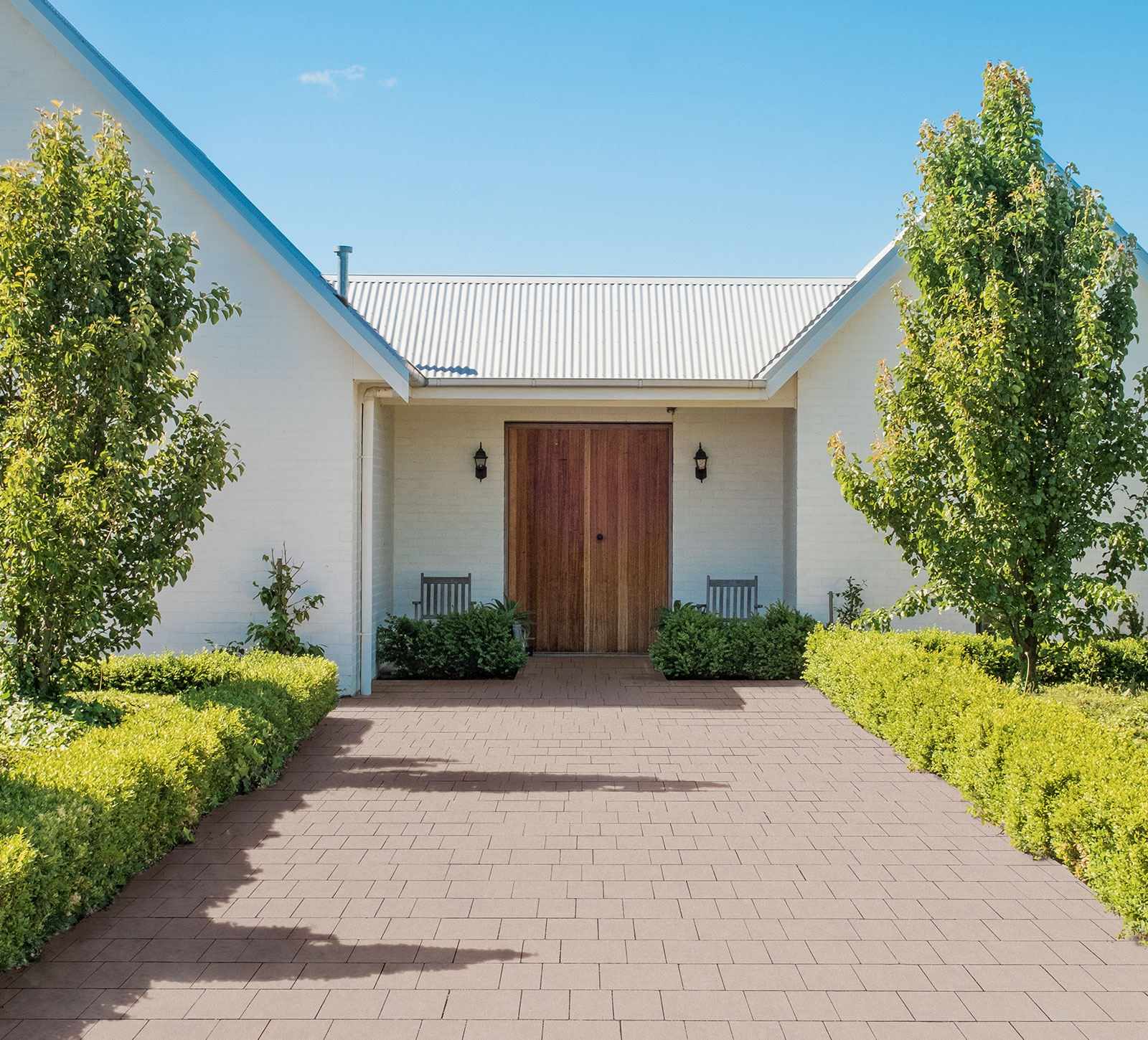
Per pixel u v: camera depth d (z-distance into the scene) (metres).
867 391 11.62
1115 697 7.56
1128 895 4.36
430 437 12.96
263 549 10.06
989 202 7.39
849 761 7.47
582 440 13.10
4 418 6.46
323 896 4.83
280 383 10.02
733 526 13.00
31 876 4.01
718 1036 3.53
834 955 4.18
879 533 11.64
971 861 5.32
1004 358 7.04
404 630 11.28
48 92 9.79
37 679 6.66
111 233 6.52
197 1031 3.55
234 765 6.38
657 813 6.17
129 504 6.41
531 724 8.77
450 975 3.99
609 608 13.14
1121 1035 3.54
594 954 4.18
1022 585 7.66
